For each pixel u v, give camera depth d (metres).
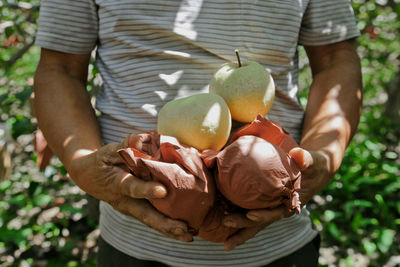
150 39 1.25
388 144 4.82
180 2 1.23
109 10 1.26
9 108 3.96
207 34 1.23
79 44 1.35
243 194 0.92
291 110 1.36
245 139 0.95
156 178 0.93
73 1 1.32
